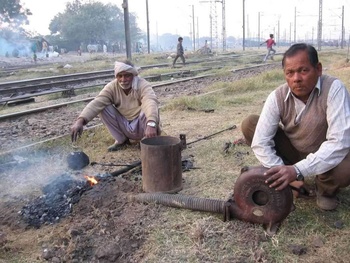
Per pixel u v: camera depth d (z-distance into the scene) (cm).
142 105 498
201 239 311
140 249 309
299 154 352
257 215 318
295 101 319
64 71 2277
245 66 2294
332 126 300
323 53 3506
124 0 2844
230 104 912
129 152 551
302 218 339
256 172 312
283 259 289
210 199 352
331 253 293
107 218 351
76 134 482
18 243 330
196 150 543
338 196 375
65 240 325
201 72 1955
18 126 774
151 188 390
